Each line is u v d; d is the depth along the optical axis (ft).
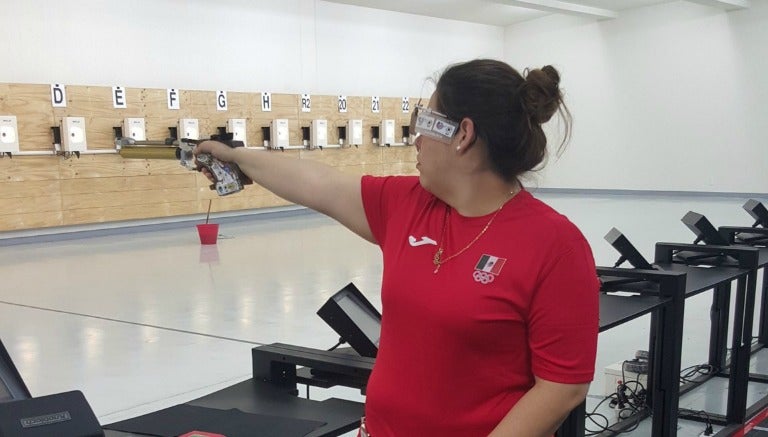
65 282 16.17
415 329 3.25
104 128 23.85
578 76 36.73
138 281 16.22
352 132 30.91
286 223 27.86
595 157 36.60
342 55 31.42
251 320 12.70
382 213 3.76
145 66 25.29
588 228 23.35
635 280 7.23
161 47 25.67
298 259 19.07
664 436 7.15
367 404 3.56
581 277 3.07
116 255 20.06
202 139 4.52
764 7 30.76
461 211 3.31
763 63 31.04
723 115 32.37
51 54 22.97
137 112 24.64
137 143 4.67
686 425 8.58
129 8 24.71
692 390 9.70
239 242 22.52
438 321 3.14
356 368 4.86
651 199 33.63
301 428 4.18
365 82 32.42
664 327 6.99
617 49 35.24
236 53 27.84
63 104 22.84
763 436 8.28
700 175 33.37
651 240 20.49
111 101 23.97
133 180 24.67
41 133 22.44
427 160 3.34
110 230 24.57
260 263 18.48
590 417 8.73
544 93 3.12
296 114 29.22
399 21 33.63
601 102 36.09
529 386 3.25
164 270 17.60
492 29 38.65
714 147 32.81
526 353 3.20
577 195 36.63
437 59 35.68
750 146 31.78
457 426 3.21
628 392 9.03
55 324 12.57
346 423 4.32
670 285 6.92
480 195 3.26
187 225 26.71
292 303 13.93
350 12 31.55
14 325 12.51
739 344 8.46
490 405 3.19
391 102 32.89
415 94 34.50
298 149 29.40
